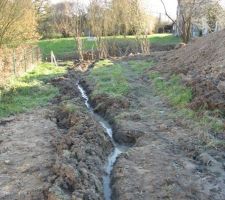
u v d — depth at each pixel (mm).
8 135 10766
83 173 7875
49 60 33375
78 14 37250
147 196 7293
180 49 22125
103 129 11227
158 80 16344
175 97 13180
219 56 15211
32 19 24156
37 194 7383
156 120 11695
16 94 15289
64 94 16141
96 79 18906
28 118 12367
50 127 11414
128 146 10508
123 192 7535
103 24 34594
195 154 8969
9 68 17953
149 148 9492
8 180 8031
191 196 7180
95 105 14688
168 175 8023
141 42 33656
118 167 8617
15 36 22219
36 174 8242
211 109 11141
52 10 42219
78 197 6949
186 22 30078
